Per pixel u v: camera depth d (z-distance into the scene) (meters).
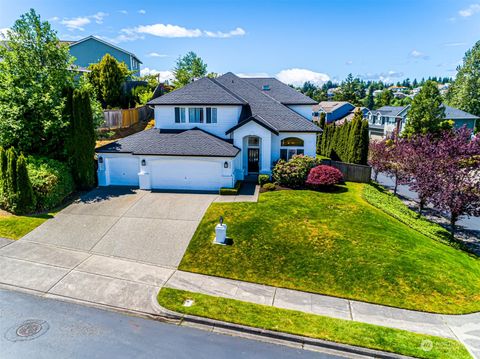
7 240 14.54
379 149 27.62
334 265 13.33
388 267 13.17
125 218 16.94
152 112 37.47
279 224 16.30
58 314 10.03
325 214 17.69
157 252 14.07
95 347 8.71
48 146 20.94
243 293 11.66
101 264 13.06
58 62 21.52
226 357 8.61
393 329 10.03
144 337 9.21
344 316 10.66
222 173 21.25
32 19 20.38
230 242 14.77
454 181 17.47
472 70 58.31
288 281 12.48
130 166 22.41
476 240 18.41
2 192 17.22
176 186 21.83
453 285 12.45
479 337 9.89
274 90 29.84
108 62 35.59
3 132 19.62
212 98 23.88
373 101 130.62
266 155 23.47
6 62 20.17
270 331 9.60
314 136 24.22
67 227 15.92
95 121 22.83
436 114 43.34
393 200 23.70
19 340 8.86
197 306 10.63
